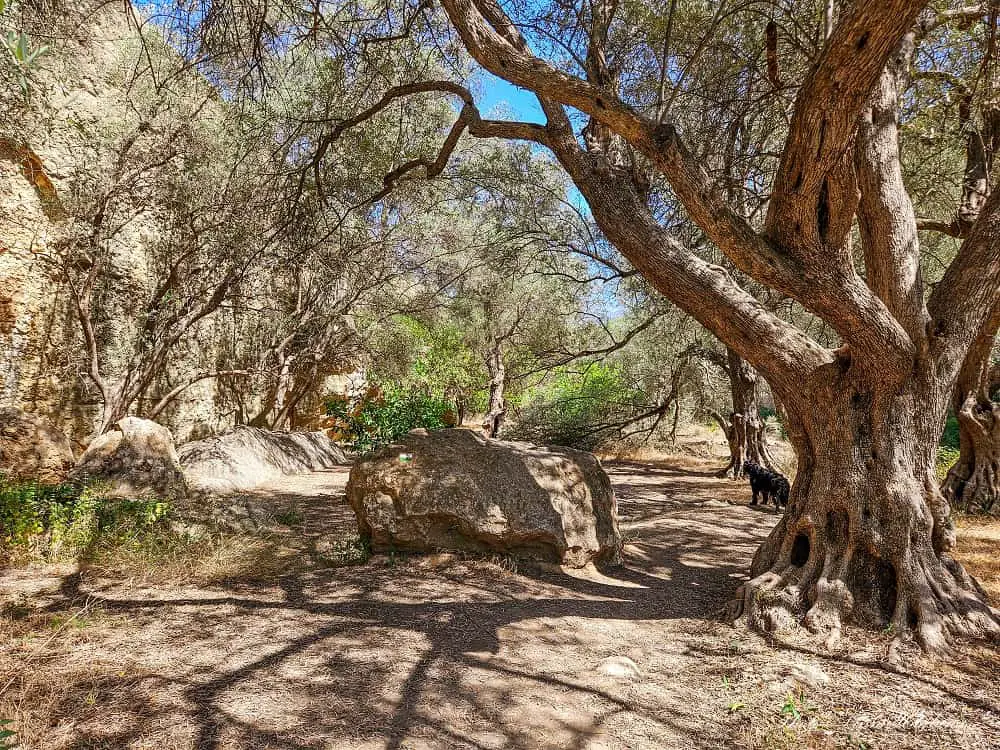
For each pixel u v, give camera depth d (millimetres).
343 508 8828
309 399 18453
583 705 3213
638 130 4137
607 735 2924
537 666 3668
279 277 13945
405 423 13883
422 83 5848
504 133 5250
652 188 9766
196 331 13875
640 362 19156
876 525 4539
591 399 19203
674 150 4121
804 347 4930
